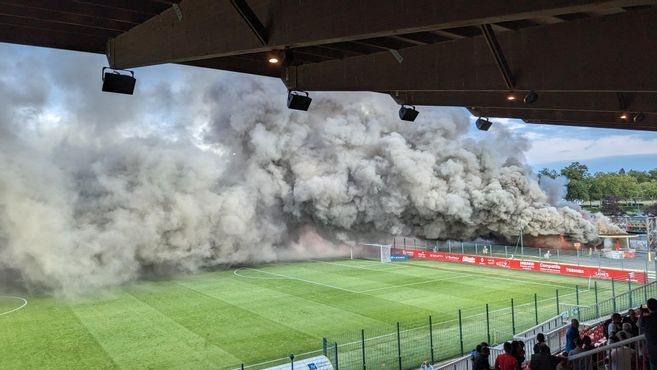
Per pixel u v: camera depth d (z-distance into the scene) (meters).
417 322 25.23
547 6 6.18
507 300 30.12
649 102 12.80
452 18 7.03
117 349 21.84
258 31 9.30
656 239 48.88
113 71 12.58
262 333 23.86
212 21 10.02
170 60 10.91
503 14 6.56
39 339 23.53
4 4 10.02
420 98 15.87
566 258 45.59
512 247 56.38
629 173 100.94
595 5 5.86
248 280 39.44
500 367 9.55
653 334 6.46
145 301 31.89
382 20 7.80
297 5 8.91
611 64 8.66
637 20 8.35
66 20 10.98
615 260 43.44
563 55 9.25
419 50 11.48
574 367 8.29
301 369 16.45
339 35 8.30
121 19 11.23
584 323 20.69
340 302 30.34
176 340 23.03
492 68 10.30
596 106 13.48
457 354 19.98
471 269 43.53
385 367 18.58
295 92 14.07
